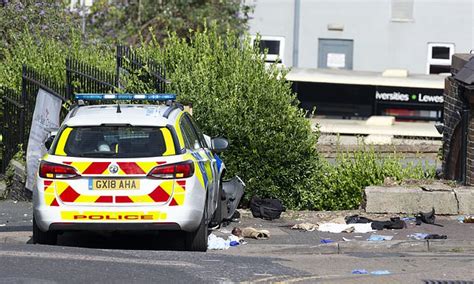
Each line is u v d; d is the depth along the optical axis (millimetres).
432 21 96562
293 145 41031
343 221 36844
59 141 30234
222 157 40531
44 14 64062
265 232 34094
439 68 96312
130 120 30375
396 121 86438
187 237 30750
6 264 26641
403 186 39312
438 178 47094
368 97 86438
